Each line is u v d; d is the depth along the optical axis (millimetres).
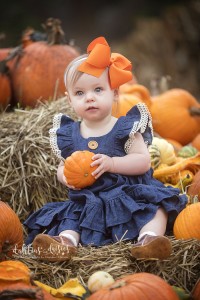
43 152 4699
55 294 3430
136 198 3971
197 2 11344
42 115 4988
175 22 11172
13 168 4688
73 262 3713
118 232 3871
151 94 7141
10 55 6133
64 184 4176
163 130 5848
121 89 5875
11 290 3256
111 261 3688
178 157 5121
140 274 3404
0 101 6133
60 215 4039
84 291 3482
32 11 12797
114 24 13500
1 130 4945
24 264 3680
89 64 3973
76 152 3967
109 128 4094
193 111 5875
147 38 10977
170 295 3307
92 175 3934
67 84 4070
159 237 3549
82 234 3898
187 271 3697
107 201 3930
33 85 6031
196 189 4523
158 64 10703
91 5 13797
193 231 3873
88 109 4004
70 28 13539
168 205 3908
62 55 6121
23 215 4602
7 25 11609
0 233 3787
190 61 10891
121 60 4062
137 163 4008
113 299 3256
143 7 13133
